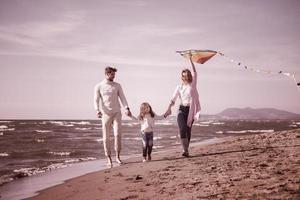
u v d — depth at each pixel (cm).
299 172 432
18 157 1180
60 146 1622
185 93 711
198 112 708
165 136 2550
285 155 605
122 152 1240
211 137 2253
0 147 1620
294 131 1098
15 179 695
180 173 521
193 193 385
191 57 716
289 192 337
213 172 500
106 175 602
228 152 741
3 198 497
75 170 780
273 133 1120
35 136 2738
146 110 751
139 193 420
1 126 6003
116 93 736
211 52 696
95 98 734
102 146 1608
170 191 410
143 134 756
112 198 412
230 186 395
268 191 350
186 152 730
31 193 522
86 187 512
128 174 574
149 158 760
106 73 729
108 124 737
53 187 551
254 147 788
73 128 5166
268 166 501
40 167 883
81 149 1439
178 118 721
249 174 453
